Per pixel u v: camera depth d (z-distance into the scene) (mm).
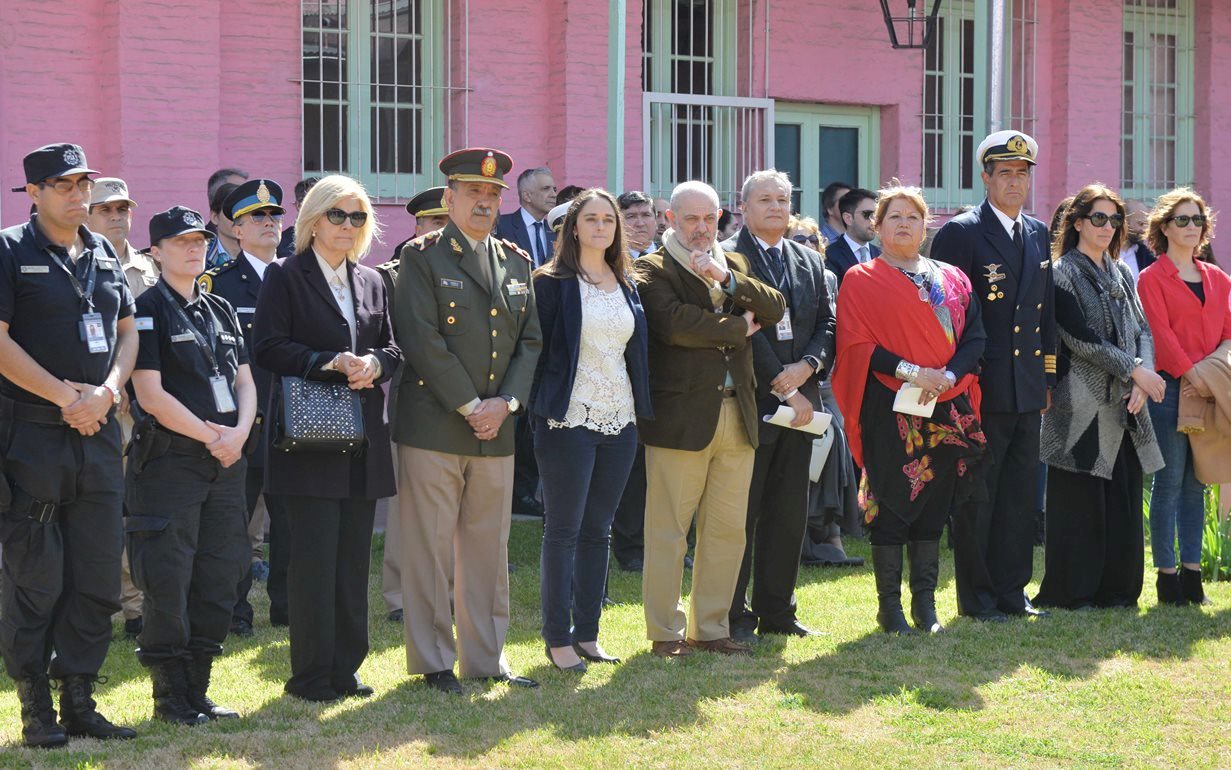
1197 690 5469
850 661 5855
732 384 5879
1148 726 5039
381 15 10516
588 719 5059
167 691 4992
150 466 4887
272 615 6559
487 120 10797
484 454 5289
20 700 4750
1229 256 14227
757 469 6184
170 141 9430
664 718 5078
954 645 6109
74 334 4594
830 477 7648
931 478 6328
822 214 12516
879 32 12398
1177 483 6938
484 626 5504
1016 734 4938
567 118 10883
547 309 5605
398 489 5395
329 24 10336
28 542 4629
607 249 5711
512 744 4781
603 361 5594
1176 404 6895
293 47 10094
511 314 5324
